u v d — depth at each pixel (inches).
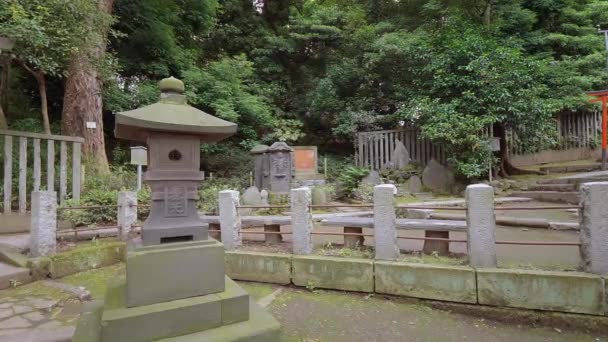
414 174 366.6
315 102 465.4
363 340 98.5
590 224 105.9
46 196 152.1
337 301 127.0
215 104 394.3
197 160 94.7
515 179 344.2
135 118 80.6
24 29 174.7
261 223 177.6
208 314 84.1
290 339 98.9
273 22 574.9
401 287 124.8
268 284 145.0
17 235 188.9
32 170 226.2
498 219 218.7
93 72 278.1
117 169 301.9
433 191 336.2
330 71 470.3
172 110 88.7
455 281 117.0
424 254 142.3
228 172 413.7
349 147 502.9
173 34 415.2
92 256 161.3
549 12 459.5
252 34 540.1
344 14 480.4
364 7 515.5
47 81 334.0
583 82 391.9
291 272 141.3
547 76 384.8
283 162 324.2
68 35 205.6
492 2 412.5
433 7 415.8
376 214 134.3
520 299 109.2
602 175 302.5
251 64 468.1
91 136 276.2
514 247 159.0
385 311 118.0
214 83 410.9
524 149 408.8
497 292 111.7
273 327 86.1
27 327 99.3
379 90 463.8
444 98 353.4
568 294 104.3
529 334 101.8
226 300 86.7
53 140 214.2
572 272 107.3
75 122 273.1
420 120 358.0
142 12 369.7
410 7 473.7
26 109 316.8
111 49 369.7
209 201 264.8
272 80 521.0
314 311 118.6
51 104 349.4
